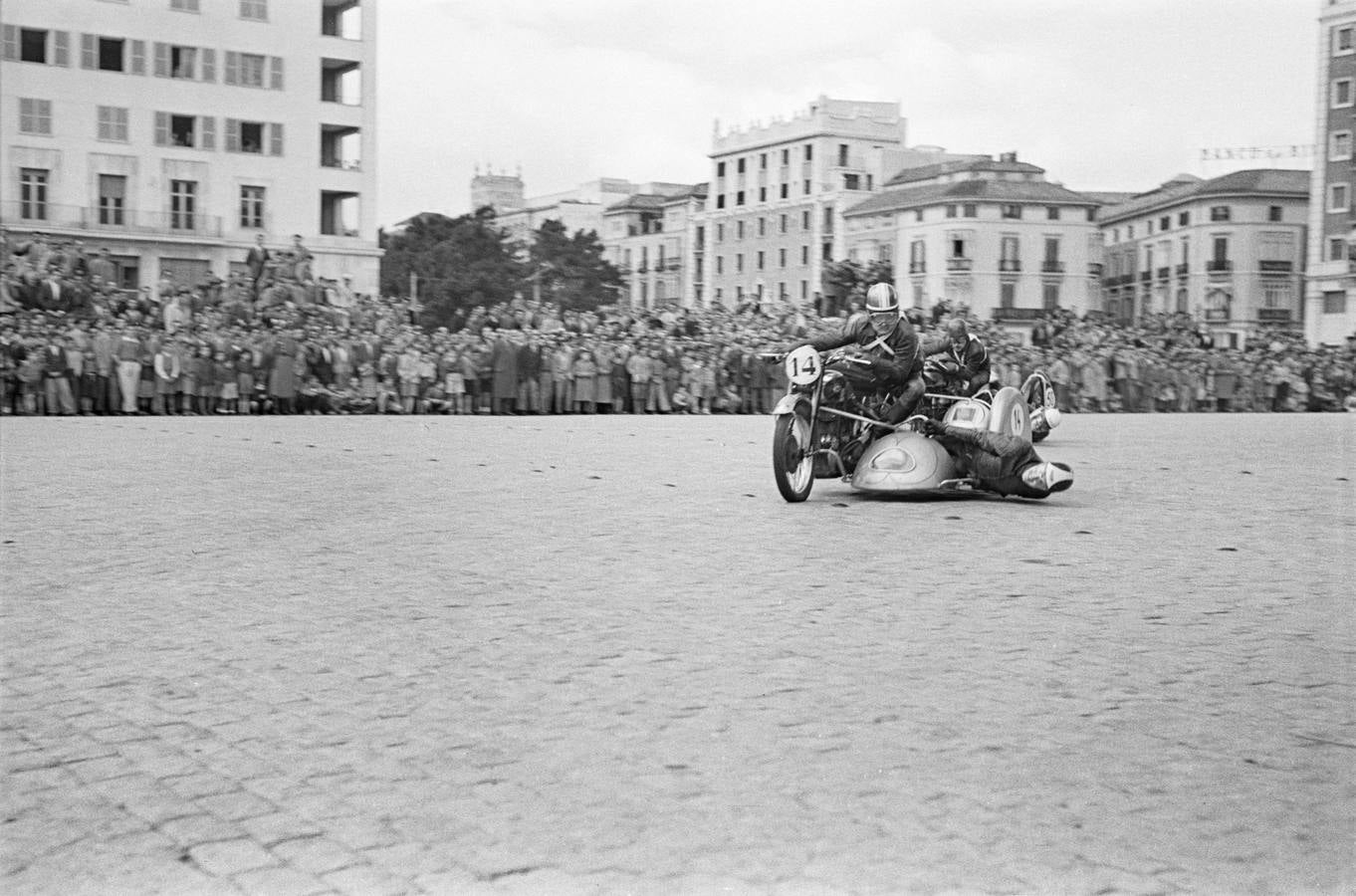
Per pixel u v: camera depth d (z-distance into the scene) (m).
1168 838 4.08
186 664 6.08
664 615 7.25
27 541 9.75
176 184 69.38
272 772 4.59
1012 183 102.62
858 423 13.27
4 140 65.12
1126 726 5.22
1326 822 4.22
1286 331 88.19
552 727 5.12
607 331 38.94
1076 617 7.30
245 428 24.69
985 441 12.90
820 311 56.59
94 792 4.38
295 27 71.56
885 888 3.71
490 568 8.73
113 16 67.12
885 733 5.07
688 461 17.73
